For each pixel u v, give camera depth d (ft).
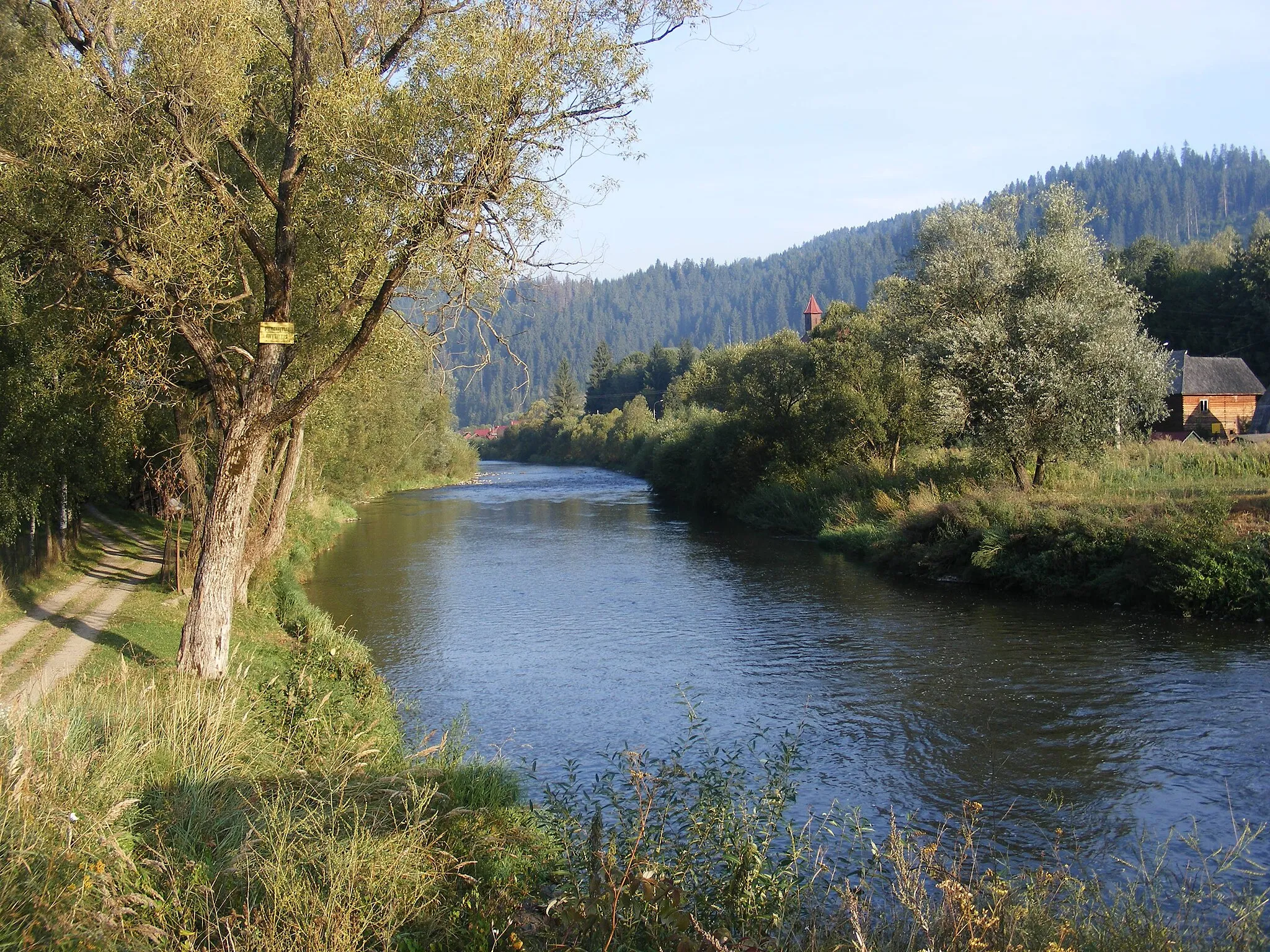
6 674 44.09
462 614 84.17
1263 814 37.11
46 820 21.35
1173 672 57.06
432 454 285.23
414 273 43.45
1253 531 73.10
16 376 59.82
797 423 160.66
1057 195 104.83
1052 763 43.57
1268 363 207.31
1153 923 23.98
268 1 58.39
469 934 21.79
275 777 31.35
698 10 43.14
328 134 42.88
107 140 44.42
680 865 23.72
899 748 46.34
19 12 55.26
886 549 105.50
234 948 18.98
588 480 297.12
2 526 63.67
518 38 41.86
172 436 79.97
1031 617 75.61
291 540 113.19
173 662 50.16
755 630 75.05
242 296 47.29
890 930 23.86
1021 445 97.35
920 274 114.93
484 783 34.53
